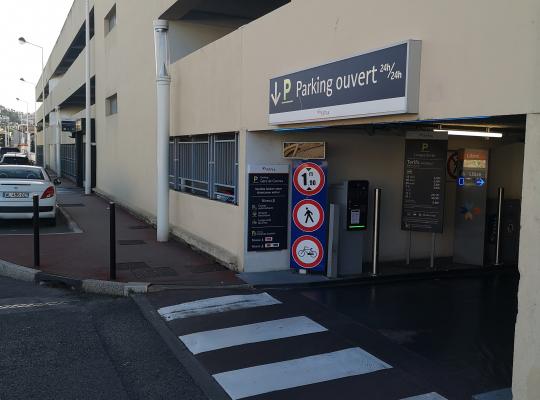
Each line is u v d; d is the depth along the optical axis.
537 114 3.64
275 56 7.52
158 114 11.19
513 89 3.90
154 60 13.36
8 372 4.85
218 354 5.32
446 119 4.68
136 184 15.74
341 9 6.07
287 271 8.48
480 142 9.75
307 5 6.76
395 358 5.25
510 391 4.52
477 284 8.27
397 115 5.22
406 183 8.67
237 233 8.63
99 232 12.38
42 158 60.94
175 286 7.69
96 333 5.93
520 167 10.12
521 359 3.72
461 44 4.42
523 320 3.70
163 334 5.91
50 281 8.20
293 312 6.66
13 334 5.86
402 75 4.96
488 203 9.37
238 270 8.52
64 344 5.58
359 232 8.30
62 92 37.75
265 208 8.38
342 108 5.93
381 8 5.43
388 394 4.47
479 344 5.67
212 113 9.73
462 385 4.65
